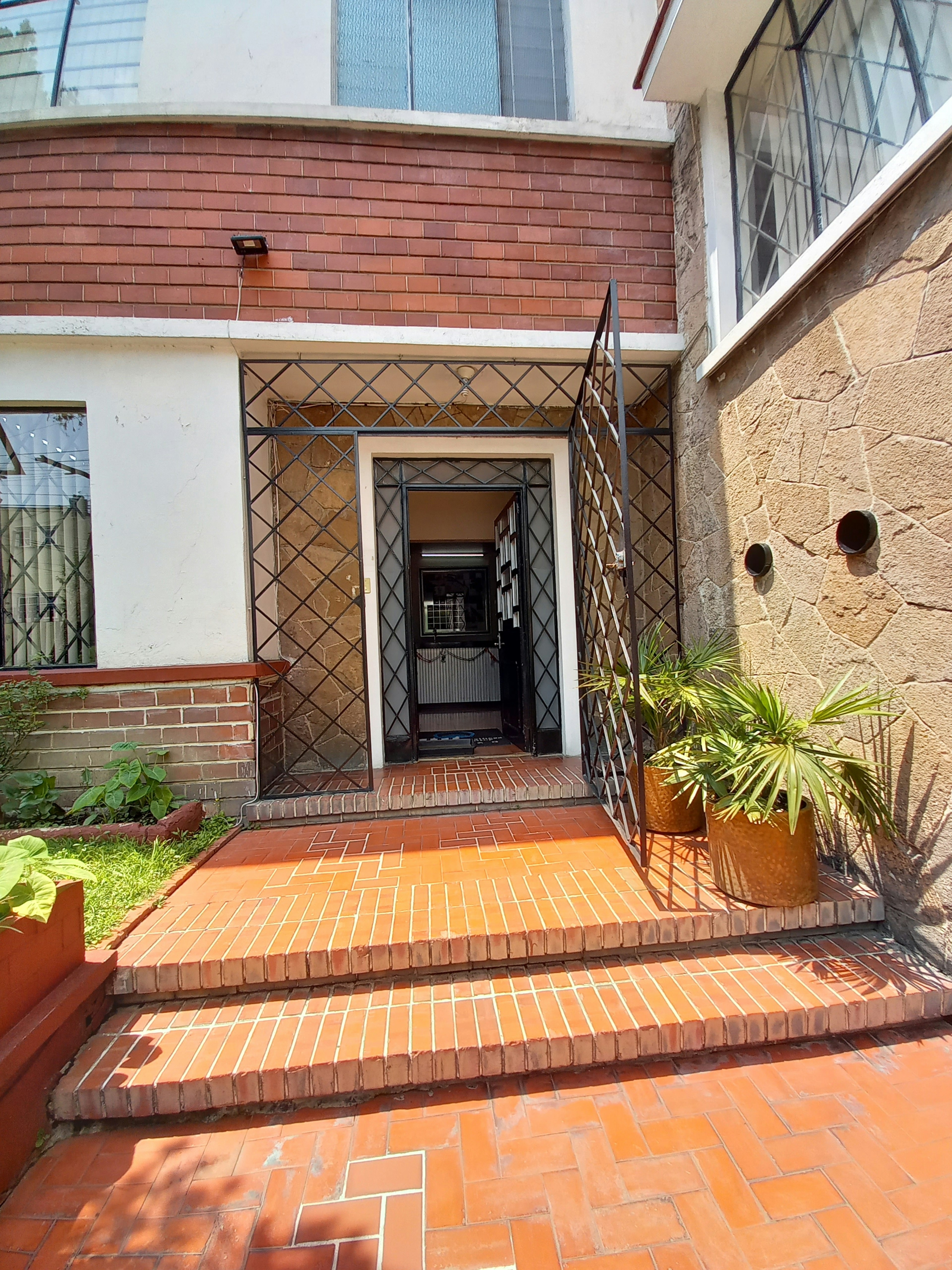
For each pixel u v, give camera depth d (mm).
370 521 4156
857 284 2215
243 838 3057
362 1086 1705
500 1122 1659
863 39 2293
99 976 1858
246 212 3303
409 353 3436
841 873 2484
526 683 4426
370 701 4105
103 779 3145
